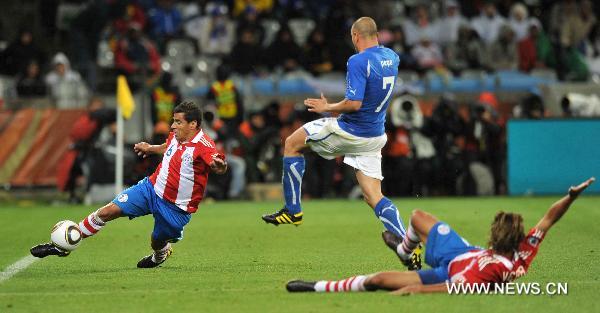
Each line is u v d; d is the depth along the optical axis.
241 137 70.19
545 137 71.88
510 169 71.75
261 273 35.03
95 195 68.62
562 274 34.12
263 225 52.53
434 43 87.19
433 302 27.97
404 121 69.25
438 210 59.94
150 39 86.12
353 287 29.67
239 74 81.94
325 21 85.31
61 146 72.31
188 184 34.53
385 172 70.12
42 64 83.94
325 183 70.50
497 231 28.25
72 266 37.16
